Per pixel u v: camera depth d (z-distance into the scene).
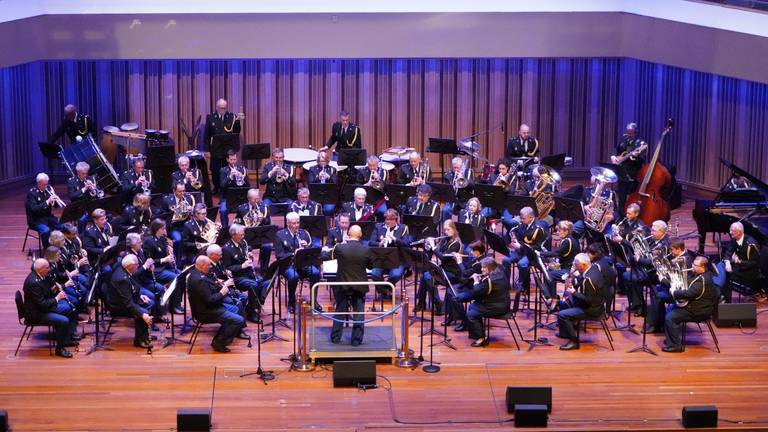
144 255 14.39
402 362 13.03
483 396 12.21
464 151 19.11
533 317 14.60
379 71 22.42
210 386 12.40
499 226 18.50
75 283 13.92
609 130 22.84
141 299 13.40
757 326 14.36
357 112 22.56
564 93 22.62
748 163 20.08
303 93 22.42
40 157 22.36
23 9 19.41
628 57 21.12
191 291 13.08
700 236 16.20
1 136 21.48
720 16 18.28
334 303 14.97
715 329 14.25
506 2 20.33
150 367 12.87
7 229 18.52
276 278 14.34
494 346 13.61
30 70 21.97
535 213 15.92
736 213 15.82
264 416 11.69
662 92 21.77
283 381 12.55
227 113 20.14
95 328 13.76
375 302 15.07
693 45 19.00
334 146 22.64
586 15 20.42
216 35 20.44
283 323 14.12
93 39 20.31
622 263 14.30
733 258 14.88
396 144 22.70
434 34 20.53
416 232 14.92
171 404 11.94
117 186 18.05
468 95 22.55
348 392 12.29
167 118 22.27
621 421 11.65
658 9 19.61
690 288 13.27
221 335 13.29
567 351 13.46
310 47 20.59
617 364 13.08
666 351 13.44
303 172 19.50
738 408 11.95
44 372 12.70
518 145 19.14
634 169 18.61
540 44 20.67
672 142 21.73
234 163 17.80
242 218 15.85
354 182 18.34
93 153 18.02
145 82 22.11
